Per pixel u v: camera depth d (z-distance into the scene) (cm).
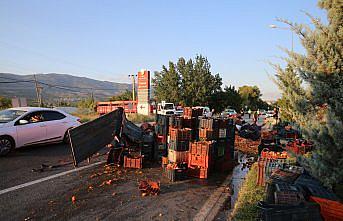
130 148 838
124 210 473
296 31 459
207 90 4453
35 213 452
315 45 445
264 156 775
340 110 410
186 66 4500
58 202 502
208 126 782
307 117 464
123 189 587
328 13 435
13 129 882
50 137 1007
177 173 668
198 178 698
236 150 1162
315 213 348
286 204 368
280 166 585
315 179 488
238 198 532
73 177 667
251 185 589
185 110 873
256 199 496
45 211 461
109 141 805
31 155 889
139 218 442
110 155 816
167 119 895
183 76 4503
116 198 532
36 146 1045
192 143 720
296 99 471
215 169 786
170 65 4438
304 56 455
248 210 448
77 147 651
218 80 4725
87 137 698
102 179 657
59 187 589
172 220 438
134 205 498
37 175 675
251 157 1030
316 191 430
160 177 690
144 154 855
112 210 472
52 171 716
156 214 460
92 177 671
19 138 895
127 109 3466
